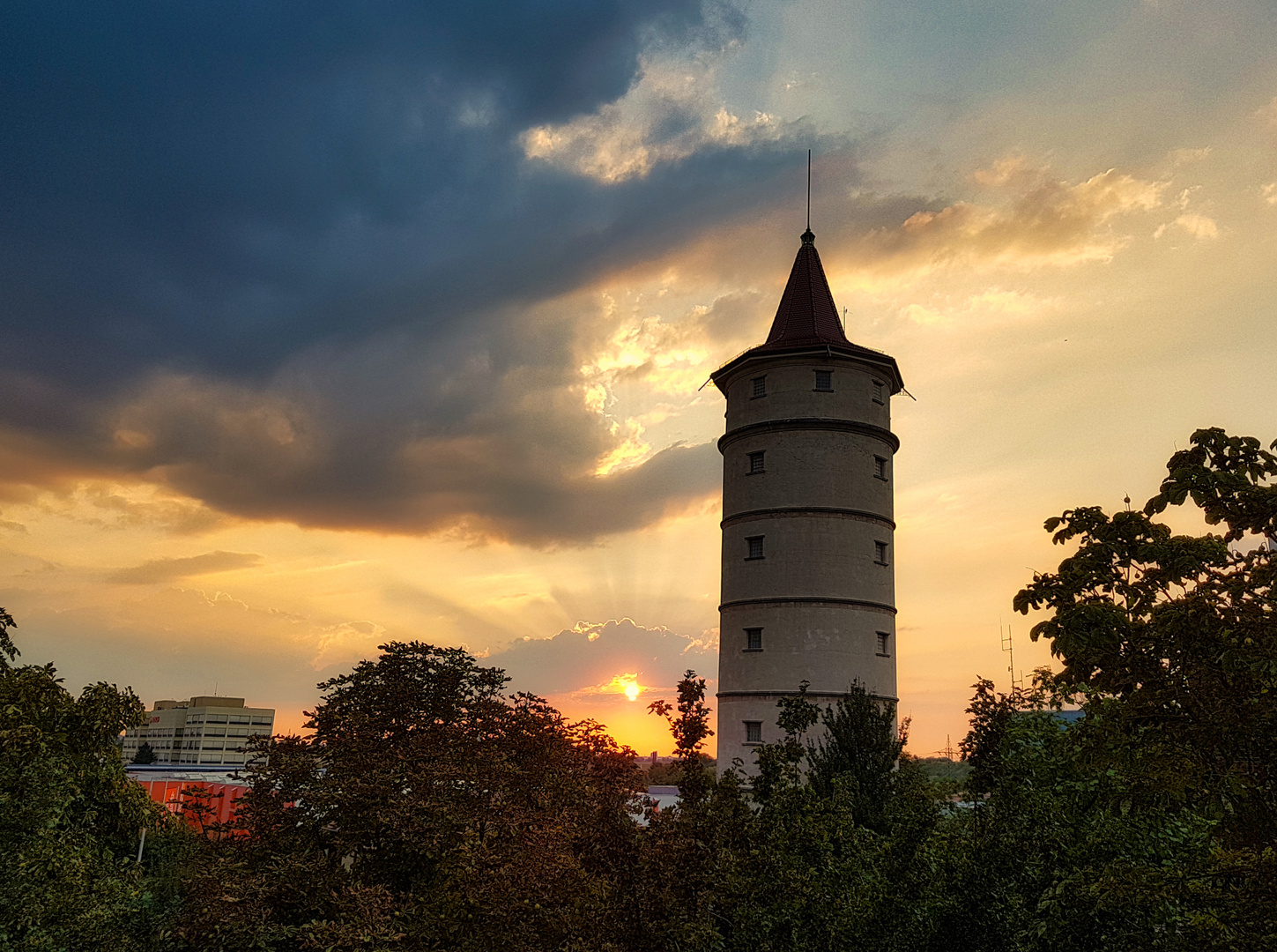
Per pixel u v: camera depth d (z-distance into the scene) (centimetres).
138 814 2656
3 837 1762
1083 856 1428
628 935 1455
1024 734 1850
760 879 1478
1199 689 867
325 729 2489
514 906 1844
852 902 1493
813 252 4672
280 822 2200
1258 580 845
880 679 3956
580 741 2686
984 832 1476
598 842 1561
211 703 15700
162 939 2272
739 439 4266
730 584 4169
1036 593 945
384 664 2550
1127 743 914
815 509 3997
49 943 1750
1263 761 863
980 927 1392
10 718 2077
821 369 4169
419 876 2188
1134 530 909
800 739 3709
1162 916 1098
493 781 2258
